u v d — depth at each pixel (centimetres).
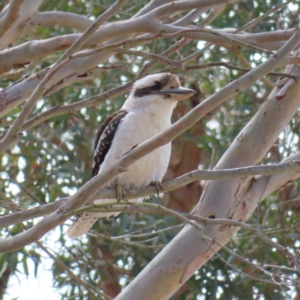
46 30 1467
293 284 868
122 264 1440
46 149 1433
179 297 1336
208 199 1084
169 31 946
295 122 1457
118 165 721
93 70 1026
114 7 731
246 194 1089
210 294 1251
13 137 733
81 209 734
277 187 1102
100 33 958
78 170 1453
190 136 1499
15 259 1255
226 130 1595
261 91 1603
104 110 1464
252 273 1306
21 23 971
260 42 955
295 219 1371
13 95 983
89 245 1402
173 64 825
